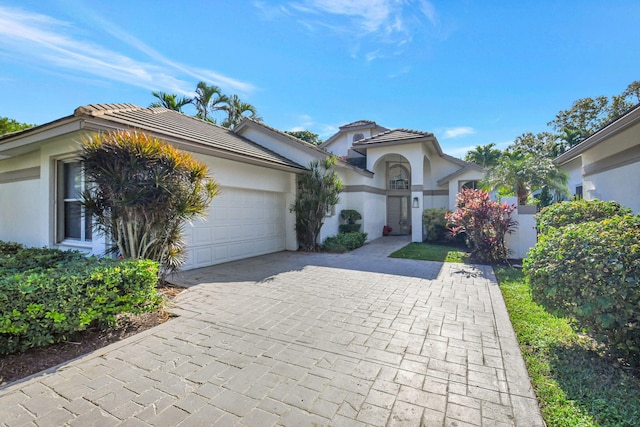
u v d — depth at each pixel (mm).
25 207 9258
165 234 5953
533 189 12000
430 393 2988
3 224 10109
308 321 4883
